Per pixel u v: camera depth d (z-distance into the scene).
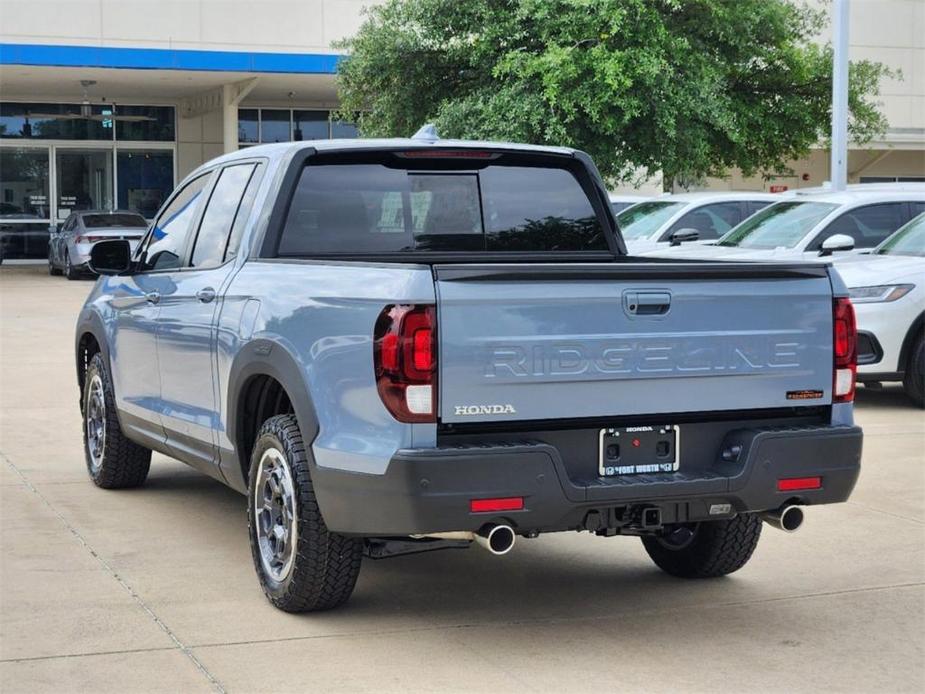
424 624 5.41
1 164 32.09
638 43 18.59
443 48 20.48
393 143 6.22
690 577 6.18
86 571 6.14
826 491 5.27
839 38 16.62
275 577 5.53
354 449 4.86
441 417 4.72
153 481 8.33
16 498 7.75
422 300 4.70
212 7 27.38
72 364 14.08
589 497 4.84
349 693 4.60
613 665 4.92
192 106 32.41
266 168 6.20
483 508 4.71
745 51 20.80
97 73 27.73
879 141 32.41
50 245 29.64
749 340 5.18
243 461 5.93
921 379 11.18
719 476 5.07
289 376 5.25
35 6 26.30
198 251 6.69
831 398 5.36
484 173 6.43
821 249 12.38
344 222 6.13
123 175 32.91
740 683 4.74
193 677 4.74
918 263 11.39
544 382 4.83
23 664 4.86
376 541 5.20
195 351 6.32
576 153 6.59
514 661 4.96
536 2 18.84
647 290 4.98
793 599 5.84
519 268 4.78
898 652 5.11
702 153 19.36
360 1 28.08
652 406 5.02
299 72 27.64
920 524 7.26
